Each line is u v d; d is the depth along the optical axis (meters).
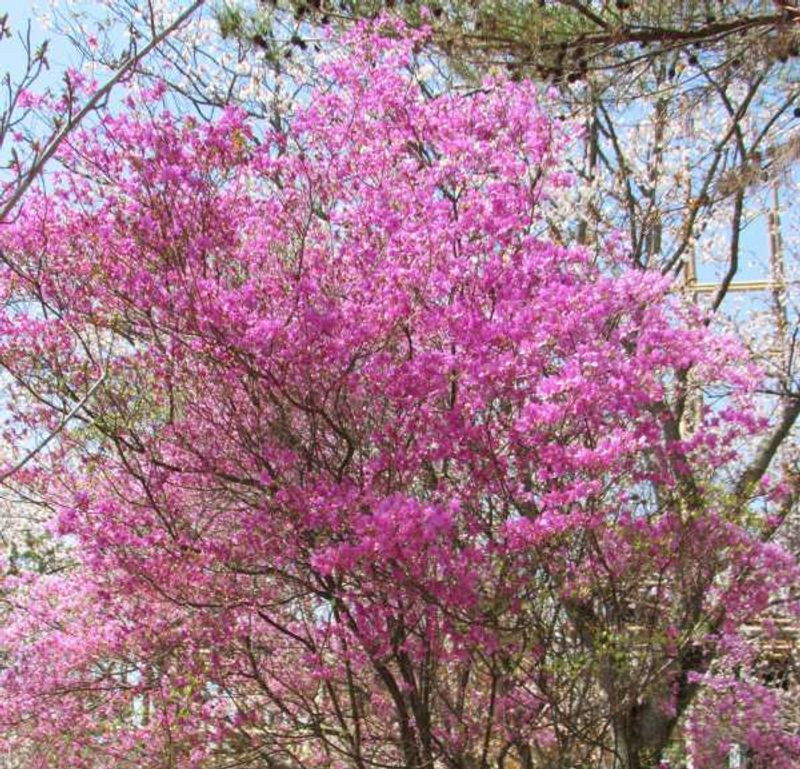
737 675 6.86
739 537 5.55
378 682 6.29
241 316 5.21
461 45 6.95
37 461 5.87
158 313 5.59
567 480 5.19
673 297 5.54
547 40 7.00
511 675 5.54
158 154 5.37
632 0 6.75
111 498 5.78
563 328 5.02
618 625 5.56
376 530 4.68
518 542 4.91
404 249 5.36
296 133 5.73
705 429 5.55
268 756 6.00
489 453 5.13
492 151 5.53
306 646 5.77
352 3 7.53
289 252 5.61
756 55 6.89
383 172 5.66
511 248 5.50
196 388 5.61
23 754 6.89
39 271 5.60
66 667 6.26
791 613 6.18
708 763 6.11
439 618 5.30
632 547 5.48
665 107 8.06
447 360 5.16
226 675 5.74
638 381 4.91
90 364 5.69
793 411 7.06
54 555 8.22
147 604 5.92
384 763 6.05
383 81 5.70
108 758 6.59
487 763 6.04
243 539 5.46
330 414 5.60
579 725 5.89
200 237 5.35
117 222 5.48
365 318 5.27
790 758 6.10
